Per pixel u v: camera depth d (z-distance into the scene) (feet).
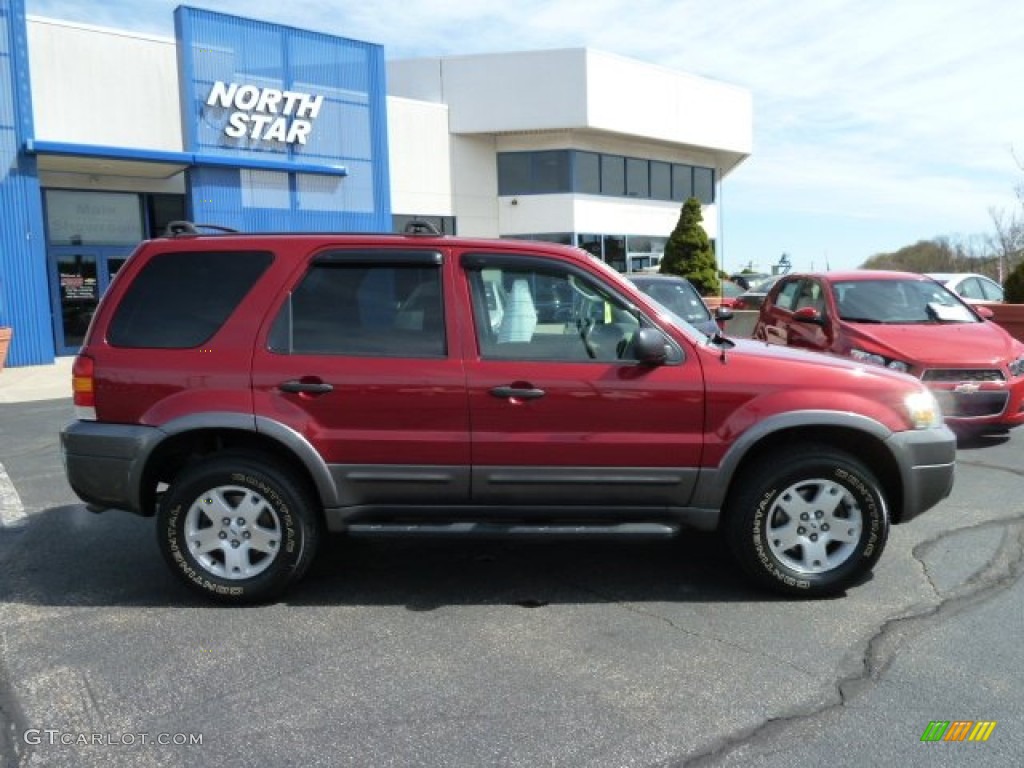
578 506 14.05
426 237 14.42
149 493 14.43
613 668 11.73
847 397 13.85
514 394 13.61
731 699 10.84
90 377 14.07
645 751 9.67
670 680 11.36
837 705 10.65
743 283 118.42
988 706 10.59
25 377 49.01
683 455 13.74
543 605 14.07
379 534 13.94
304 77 68.59
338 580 15.34
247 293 14.17
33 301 53.93
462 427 13.75
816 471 13.78
